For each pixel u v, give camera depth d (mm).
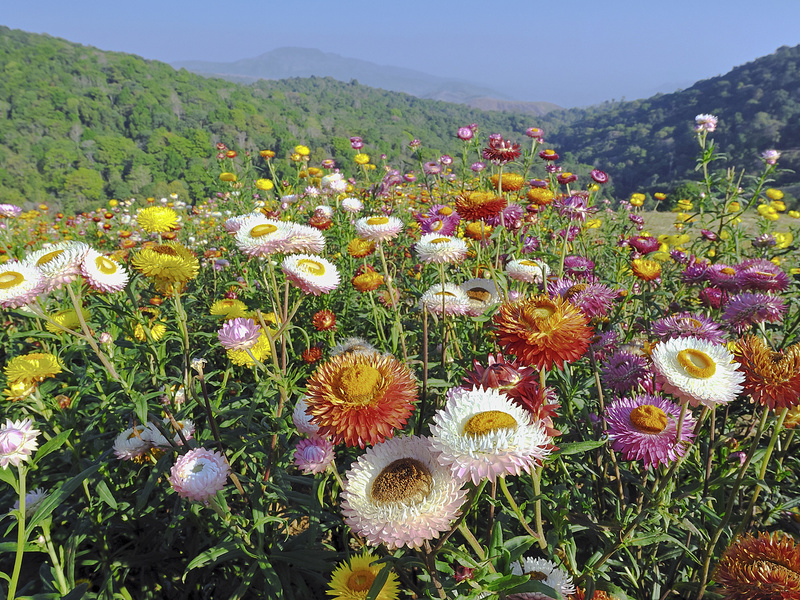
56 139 124625
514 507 1727
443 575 1994
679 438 1990
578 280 3742
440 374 3438
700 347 1944
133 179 112625
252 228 2994
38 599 1987
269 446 2695
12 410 3178
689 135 106375
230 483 2711
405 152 116500
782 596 1507
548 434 1711
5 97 135250
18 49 165875
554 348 1647
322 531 2385
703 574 2072
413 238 6648
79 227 10984
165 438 2512
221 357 4332
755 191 5059
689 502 2521
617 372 2830
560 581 1754
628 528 2115
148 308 3693
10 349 3879
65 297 3957
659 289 4656
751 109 103125
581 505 2426
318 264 2984
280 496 2348
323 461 1927
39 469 2873
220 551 2119
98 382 2928
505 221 4164
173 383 3027
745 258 5730
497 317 1850
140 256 2920
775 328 3613
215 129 134875
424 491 1462
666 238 5656
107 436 3025
